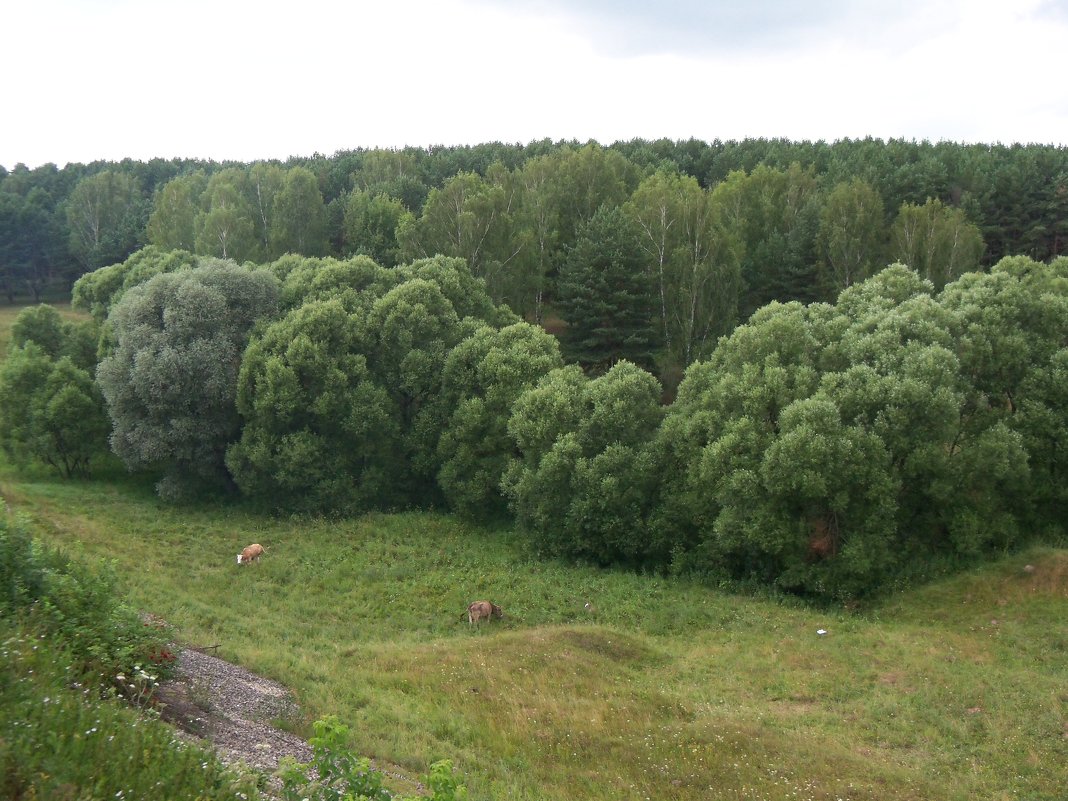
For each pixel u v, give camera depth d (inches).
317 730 354.3
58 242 4158.5
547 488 1396.4
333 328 1652.3
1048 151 3292.3
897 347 1310.3
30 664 414.3
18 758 307.9
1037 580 1109.1
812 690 878.4
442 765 346.3
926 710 814.5
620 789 621.3
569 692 829.8
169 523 1512.1
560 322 2847.0
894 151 3543.3
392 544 1461.6
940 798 633.6
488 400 1583.4
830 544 1233.4
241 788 366.0
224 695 608.7
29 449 1793.8
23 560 560.4
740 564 1299.2
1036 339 1354.6
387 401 1632.6
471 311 1897.1
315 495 1596.9
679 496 1353.3
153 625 678.5
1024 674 877.2
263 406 1574.8
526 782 609.0
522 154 4072.3
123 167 5029.5
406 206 3302.2
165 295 1675.7
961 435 1298.0
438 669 871.1
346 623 1109.1
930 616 1095.0
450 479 1585.9
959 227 2439.7
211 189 3363.7
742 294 2610.7
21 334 1993.1
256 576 1275.8
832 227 2522.1
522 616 1155.3
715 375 1424.7
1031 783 669.9
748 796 621.0
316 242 3073.3
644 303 2381.9
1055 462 1293.1
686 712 795.4
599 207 2615.7
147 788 327.3
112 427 1827.0
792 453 1180.5
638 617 1152.2
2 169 5236.2
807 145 4008.4
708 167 3902.6
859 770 674.2
